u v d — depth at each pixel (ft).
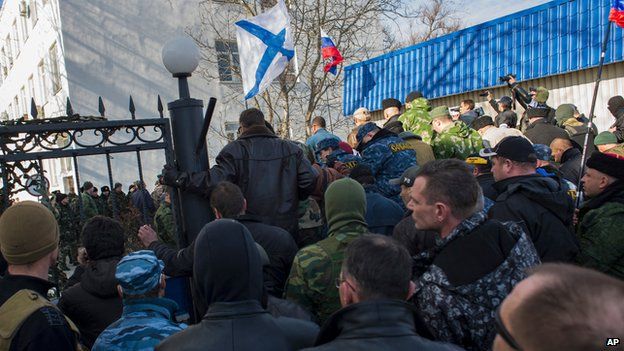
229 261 5.45
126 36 53.52
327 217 8.76
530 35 30.91
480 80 33.50
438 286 6.61
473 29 34.47
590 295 2.70
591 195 10.18
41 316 6.35
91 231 8.55
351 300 5.43
